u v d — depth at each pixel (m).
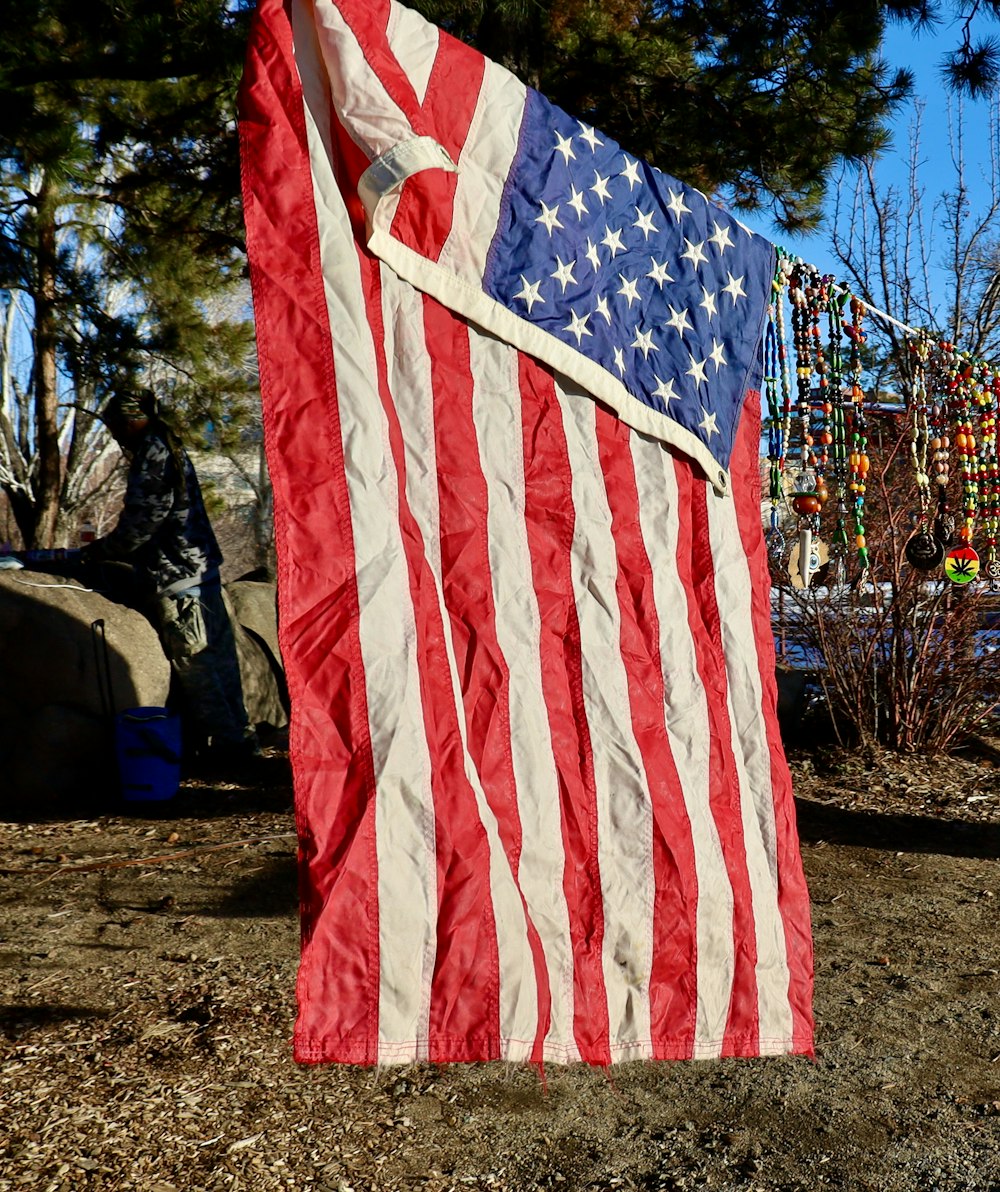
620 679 2.60
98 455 18.00
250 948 4.21
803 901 2.86
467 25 6.16
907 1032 3.70
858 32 6.01
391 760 2.11
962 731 7.99
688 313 2.79
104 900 4.71
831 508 5.43
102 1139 2.89
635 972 2.55
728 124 6.68
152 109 7.64
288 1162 2.86
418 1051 2.08
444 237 2.38
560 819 2.48
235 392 13.61
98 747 6.47
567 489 2.58
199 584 6.96
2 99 5.59
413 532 2.29
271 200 2.17
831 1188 2.81
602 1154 2.96
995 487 4.26
